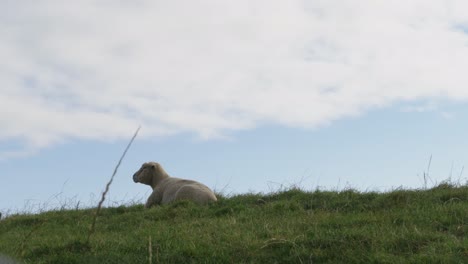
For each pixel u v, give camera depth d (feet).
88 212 51.90
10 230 45.21
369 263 29.81
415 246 31.73
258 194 52.54
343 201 44.57
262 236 35.68
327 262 30.60
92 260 31.96
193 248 32.89
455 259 29.07
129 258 32.27
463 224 35.27
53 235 39.93
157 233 37.70
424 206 40.47
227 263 31.27
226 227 38.75
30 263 32.04
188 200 49.47
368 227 35.45
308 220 38.34
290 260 31.01
